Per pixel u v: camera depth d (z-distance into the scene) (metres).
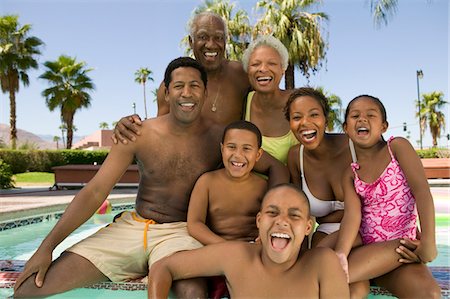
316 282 2.57
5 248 5.36
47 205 8.20
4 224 6.89
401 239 3.00
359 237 3.26
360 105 3.18
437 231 6.20
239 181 3.39
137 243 3.38
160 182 3.53
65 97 30.86
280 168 3.69
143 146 3.48
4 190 14.61
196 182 3.46
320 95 3.47
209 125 3.67
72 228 3.34
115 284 3.29
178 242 3.26
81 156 26.89
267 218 2.57
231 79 4.42
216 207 3.43
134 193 12.12
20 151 25.12
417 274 2.85
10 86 28.72
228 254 2.76
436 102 45.19
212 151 3.59
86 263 3.22
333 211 3.59
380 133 3.17
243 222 3.44
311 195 3.58
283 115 4.05
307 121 3.32
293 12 19.97
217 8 20.28
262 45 3.95
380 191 3.13
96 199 3.44
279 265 2.63
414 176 3.04
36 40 28.81
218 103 4.34
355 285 2.93
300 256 2.68
